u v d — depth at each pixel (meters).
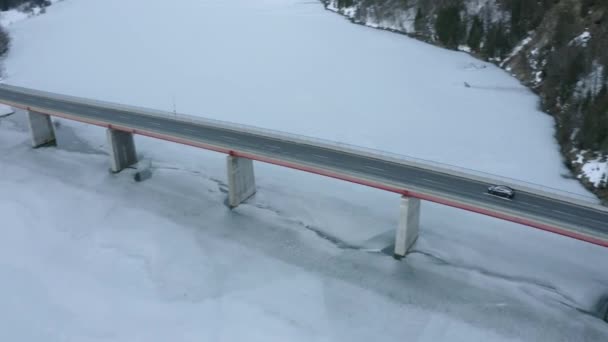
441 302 47.03
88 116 70.94
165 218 60.66
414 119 85.75
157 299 48.94
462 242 54.56
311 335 44.31
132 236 57.91
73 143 81.00
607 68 77.38
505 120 84.75
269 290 49.41
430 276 50.03
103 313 47.56
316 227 58.12
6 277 52.47
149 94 99.38
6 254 55.97
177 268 52.72
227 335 44.66
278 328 45.09
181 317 46.78
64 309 48.19
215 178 68.94
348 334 44.31
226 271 52.06
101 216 61.78
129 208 62.91
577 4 100.62
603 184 61.53
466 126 82.75
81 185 68.50
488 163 70.50
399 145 76.31
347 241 55.69
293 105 92.50
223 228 58.47
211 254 54.50
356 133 80.75
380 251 53.81
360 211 60.56
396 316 45.91
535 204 47.12
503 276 49.75
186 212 61.62
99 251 55.84
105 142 80.94
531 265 51.03
